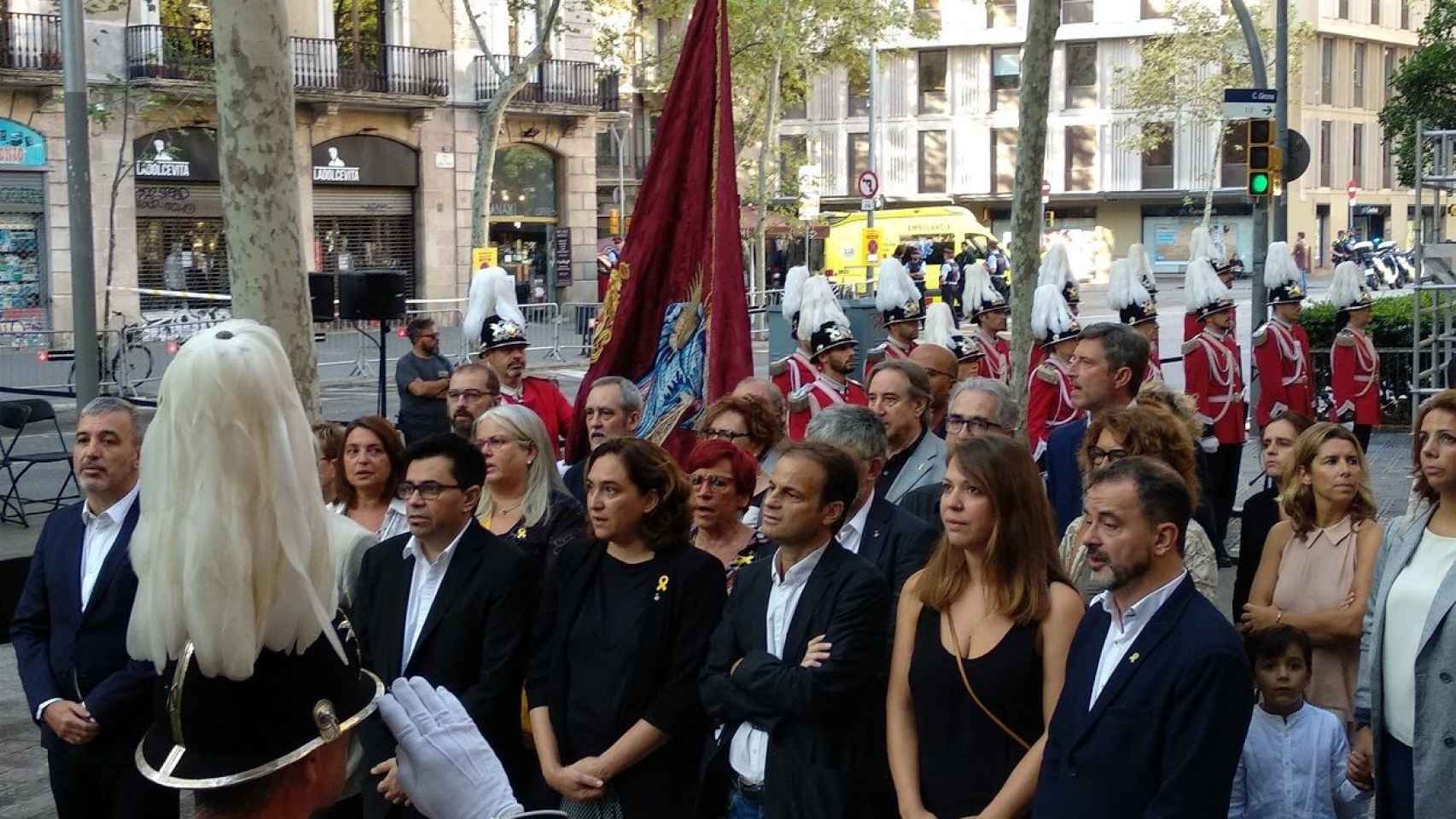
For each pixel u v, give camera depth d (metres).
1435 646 4.80
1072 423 7.02
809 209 47.03
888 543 5.59
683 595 5.41
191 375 2.18
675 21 43.03
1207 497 6.59
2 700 8.87
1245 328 33.03
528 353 32.69
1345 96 64.38
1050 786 4.30
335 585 2.40
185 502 2.18
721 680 5.10
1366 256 52.91
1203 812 4.09
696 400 8.42
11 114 31.31
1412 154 24.75
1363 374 16.14
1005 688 4.55
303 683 2.27
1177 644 4.18
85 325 11.32
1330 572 6.04
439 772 2.54
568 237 42.16
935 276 43.25
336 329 31.22
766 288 50.00
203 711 2.22
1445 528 5.05
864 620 4.93
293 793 2.26
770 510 5.05
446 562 5.66
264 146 9.60
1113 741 4.19
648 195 8.59
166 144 33.72
